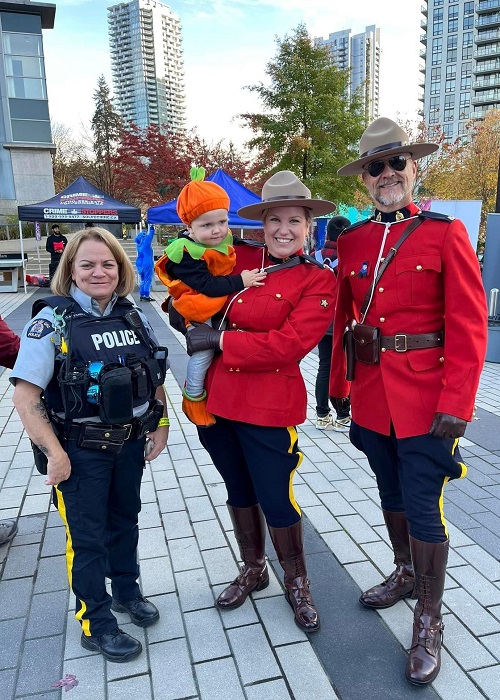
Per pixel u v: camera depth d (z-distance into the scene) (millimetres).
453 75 89125
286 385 2219
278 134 18906
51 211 13289
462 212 10359
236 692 2021
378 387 2189
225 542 3033
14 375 1927
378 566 2795
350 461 4133
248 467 2312
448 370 1996
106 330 2061
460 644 2244
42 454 1970
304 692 2016
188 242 2117
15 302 12820
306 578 2424
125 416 1982
